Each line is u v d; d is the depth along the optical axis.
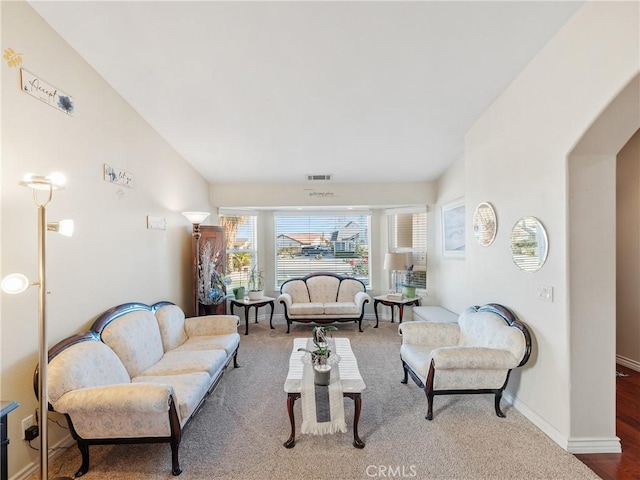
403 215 5.66
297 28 2.15
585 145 2.01
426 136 3.74
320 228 5.97
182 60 2.46
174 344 3.15
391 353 3.99
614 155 2.06
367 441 2.21
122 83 2.70
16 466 1.82
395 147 4.04
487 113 3.12
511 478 1.86
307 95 2.94
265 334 4.88
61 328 2.15
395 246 5.75
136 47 2.31
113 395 1.79
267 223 5.91
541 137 2.31
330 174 4.93
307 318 4.96
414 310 5.02
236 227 5.62
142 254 3.20
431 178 5.15
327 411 2.26
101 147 2.59
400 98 2.98
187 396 2.13
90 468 1.97
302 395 2.15
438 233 5.18
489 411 2.59
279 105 3.10
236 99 2.99
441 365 2.37
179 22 2.10
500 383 2.46
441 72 2.60
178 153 4.05
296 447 2.16
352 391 2.16
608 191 2.07
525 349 2.34
